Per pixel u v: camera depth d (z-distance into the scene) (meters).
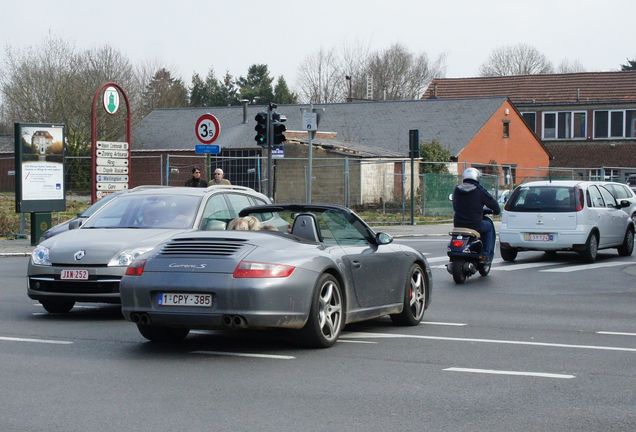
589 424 12.45
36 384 14.95
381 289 20.69
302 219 19.45
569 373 16.03
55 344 19.06
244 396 14.10
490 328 21.73
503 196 79.12
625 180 107.94
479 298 28.06
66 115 110.44
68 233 24.09
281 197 89.19
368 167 87.31
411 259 21.95
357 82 190.25
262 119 47.75
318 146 87.69
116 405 13.48
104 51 120.00
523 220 39.69
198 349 18.48
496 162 112.94
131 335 20.36
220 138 106.12
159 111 120.44
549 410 13.23
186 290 17.45
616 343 19.52
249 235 18.38
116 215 25.16
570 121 140.38
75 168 69.69
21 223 51.19
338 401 13.77
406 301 21.66
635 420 12.68
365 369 16.33
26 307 25.31
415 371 16.14
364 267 19.92
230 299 17.19
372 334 20.58
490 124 111.69
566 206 39.19
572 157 138.88
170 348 18.59
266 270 17.34
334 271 18.80
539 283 32.25
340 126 113.38
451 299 27.80
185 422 12.48
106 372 16.00
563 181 40.69
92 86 113.50
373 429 12.13
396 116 114.44
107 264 22.48
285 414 12.95
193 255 17.80
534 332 21.11
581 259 41.66
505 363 17.00
